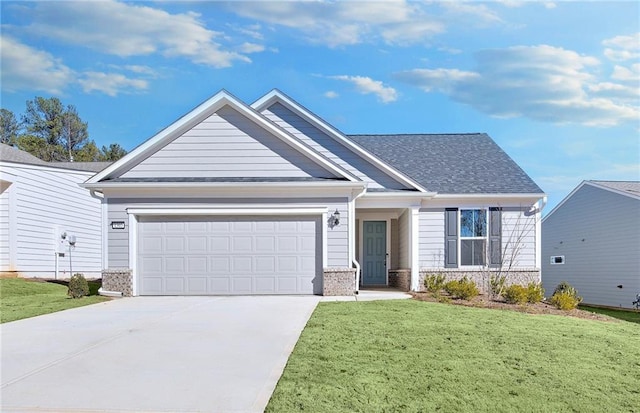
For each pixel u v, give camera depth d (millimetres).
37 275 19656
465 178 17156
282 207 14047
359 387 5812
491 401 5504
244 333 8578
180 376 6211
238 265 14062
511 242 16297
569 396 5727
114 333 8609
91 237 23906
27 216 19125
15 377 6191
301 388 5742
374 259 18672
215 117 14484
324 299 13055
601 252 21906
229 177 14320
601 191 21938
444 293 14703
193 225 14117
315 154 14219
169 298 13453
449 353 7344
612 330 9719
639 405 5504
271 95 16266
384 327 8977
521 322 9883
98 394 5590
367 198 15938
